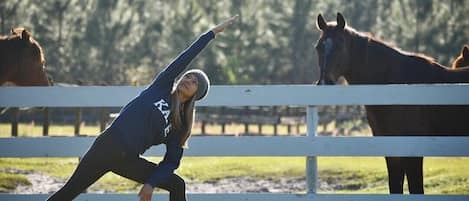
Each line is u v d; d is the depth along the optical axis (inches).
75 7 1610.5
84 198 354.9
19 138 360.2
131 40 1599.4
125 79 1581.0
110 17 1610.5
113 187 550.6
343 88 357.1
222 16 1696.6
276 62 1673.2
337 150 356.2
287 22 1692.9
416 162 398.9
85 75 1578.5
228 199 356.5
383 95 357.1
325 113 1349.7
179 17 1641.2
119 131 276.7
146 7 1665.8
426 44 1637.6
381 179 574.6
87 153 279.4
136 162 281.9
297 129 1167.0
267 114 1282.0
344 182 575.2
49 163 673.6
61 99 360.5
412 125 401.4
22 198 356.8
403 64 414.6
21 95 361.1
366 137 355.9
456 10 1690.5
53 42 1578.5
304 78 1678.2
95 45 1589.6
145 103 279.9
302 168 640.4
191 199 356.5
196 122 1261.1
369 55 419.8
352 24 1712.6
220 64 1589.6
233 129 1190.3
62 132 1086.4
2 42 438.6
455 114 403.5
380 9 1727.4
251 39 1663.4
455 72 413.1
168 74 285.1
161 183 281.3
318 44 429.4
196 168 633.0
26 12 1595.7
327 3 1722.4
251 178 599.5
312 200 355.6
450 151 354.3
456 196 352.8
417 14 1667.1
